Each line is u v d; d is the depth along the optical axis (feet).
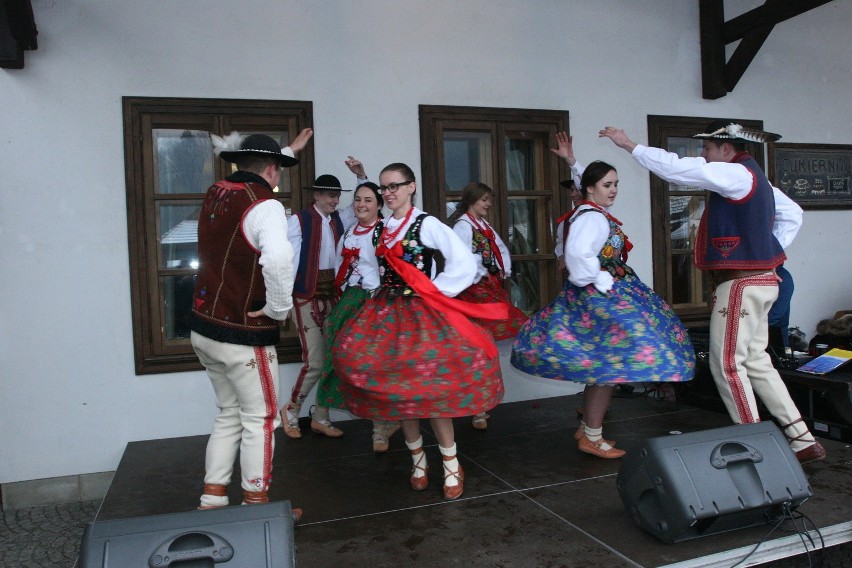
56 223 12.22
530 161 15.76
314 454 11.50
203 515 6.00
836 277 18.40
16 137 12.01
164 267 13.08
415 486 9.53
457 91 14.64
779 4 15.06
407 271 8.80
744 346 9.68
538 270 15.75
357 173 12.82
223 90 13.09
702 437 7.64
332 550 7.68
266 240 7.37
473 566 7.22
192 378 12.89
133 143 12.56
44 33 12.11
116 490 10.00
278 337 8.07
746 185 9.42
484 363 8.74
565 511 8.59
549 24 15.37
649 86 16.34
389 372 8.59
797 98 18.01
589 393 10.52
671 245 16.62
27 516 11.68
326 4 13.69
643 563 7.13
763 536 7.70
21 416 12.10
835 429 11.71
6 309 12.00
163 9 12.72
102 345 12.48
